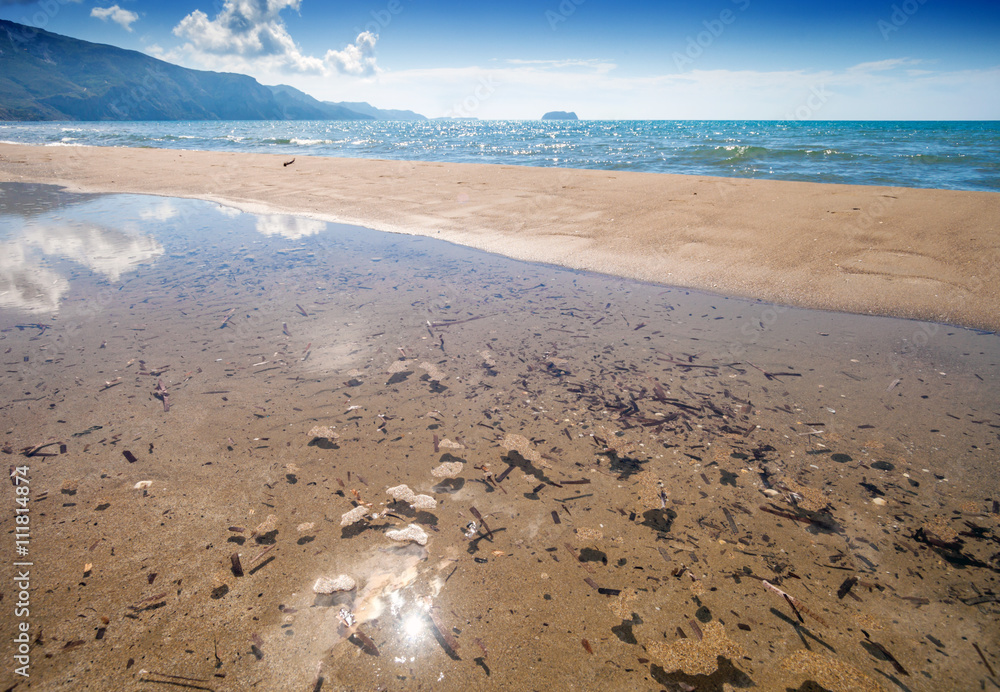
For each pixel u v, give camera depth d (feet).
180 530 6.38
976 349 11.02
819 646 4.96
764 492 7.14
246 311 13.79
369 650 4.92
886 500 6.91
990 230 16.74
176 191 33.47
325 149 87.81
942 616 5.26
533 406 9.38
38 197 32.12
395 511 6.78
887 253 16.03
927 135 135.64
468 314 13.69
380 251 19.76
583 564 5.97
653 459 7.89
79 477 7.30
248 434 8.40
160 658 4.81
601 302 14.47
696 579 5.75
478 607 5.41
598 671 4.73
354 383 10.14
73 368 10.55
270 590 5.56
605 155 72.84
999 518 6.54
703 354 11.28
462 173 37.09
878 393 9.50
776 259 16.57
